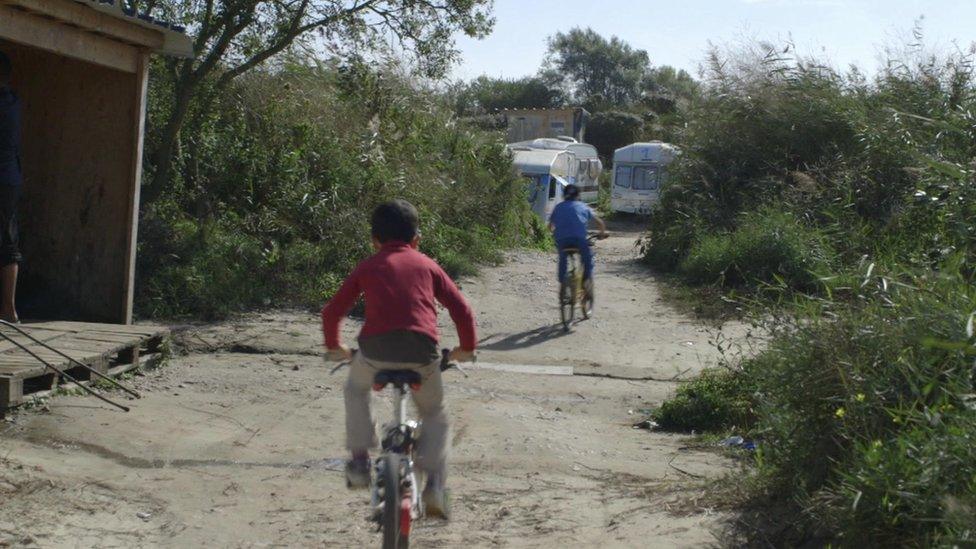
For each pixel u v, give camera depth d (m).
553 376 10.03
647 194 33.84
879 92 18.41
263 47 13.90
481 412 8.09
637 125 51.62
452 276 15.86
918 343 5.06
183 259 12.12
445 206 18.59
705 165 19.25
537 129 44.41
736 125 19.36
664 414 8.23
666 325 12.83
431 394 4.52
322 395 8.48
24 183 9.92
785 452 5.52
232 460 6.50
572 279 12.52
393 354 4.34
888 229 14.12
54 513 5.28
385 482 4.04
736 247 15.76
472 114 27.52
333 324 4.48
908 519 4.23
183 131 14.27
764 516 5.25
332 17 13.48
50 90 9.84
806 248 14.77
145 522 5.35
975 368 4.79
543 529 5.36
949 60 17.69
